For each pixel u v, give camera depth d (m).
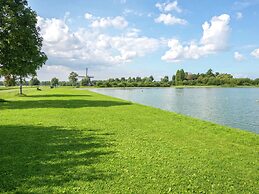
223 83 154.88
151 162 8.12
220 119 24.66
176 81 169.75
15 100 34.88
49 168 7.44
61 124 14.78
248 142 11.20
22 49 31.22
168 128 14.20
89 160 8.18
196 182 6.68
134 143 10.47
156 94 71.12
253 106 36.59
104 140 10.88
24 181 6.53
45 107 24.94
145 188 6.26
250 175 7.22
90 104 29.20
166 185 6.46
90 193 5.95
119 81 167.00
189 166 7.83
